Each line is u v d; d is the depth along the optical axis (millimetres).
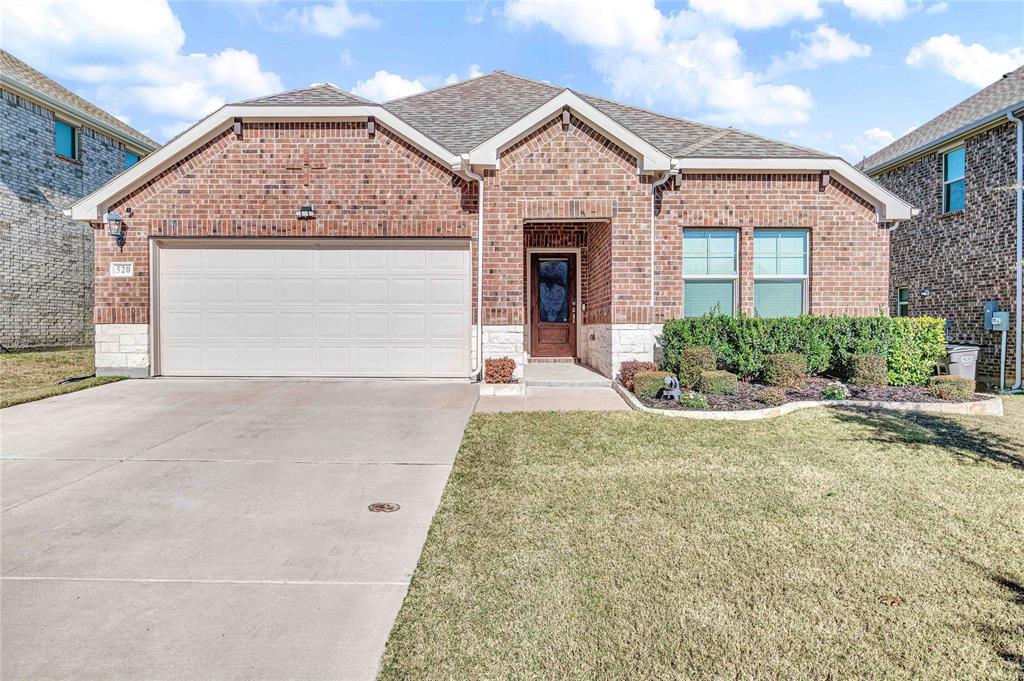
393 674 2432
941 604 2969
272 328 10414
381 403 8156
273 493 4590
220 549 3600
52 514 4125
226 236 10258
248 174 10203
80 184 16422
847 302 10727
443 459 5520
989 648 2607
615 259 10156
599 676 2426
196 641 2646
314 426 6797
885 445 6066
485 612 2902
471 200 10219
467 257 10344
